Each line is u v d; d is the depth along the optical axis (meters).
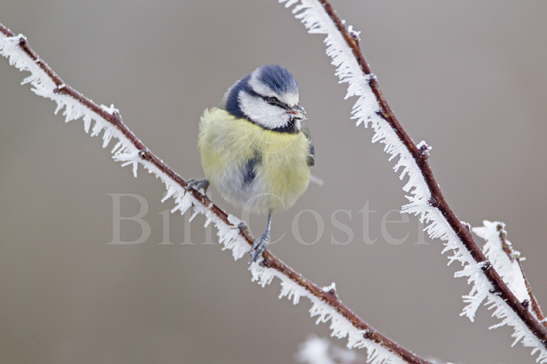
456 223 4.39
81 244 11.46
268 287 11.45
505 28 13.48
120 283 11.30
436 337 11.05
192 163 12.21
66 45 12.72
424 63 13.27
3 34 4.83
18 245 11.36
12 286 11.18
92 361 10.84
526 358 10.68
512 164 12.47
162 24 13.12
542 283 11.38
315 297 5.05
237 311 11.31
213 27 13.17
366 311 11.30
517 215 12.03
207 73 12.89
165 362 11.02
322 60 13.04
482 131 12.74
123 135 5.34
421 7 13.65
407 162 4.35
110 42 12.84
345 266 11.62
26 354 10.81
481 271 4.40
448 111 12.95
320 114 12.71
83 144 11.95
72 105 5.13
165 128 12.45
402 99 13.02
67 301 11.14
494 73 13.12
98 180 11.78
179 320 11.20
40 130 11.98
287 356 11.09
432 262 11.62
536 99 12.93
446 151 12.62
